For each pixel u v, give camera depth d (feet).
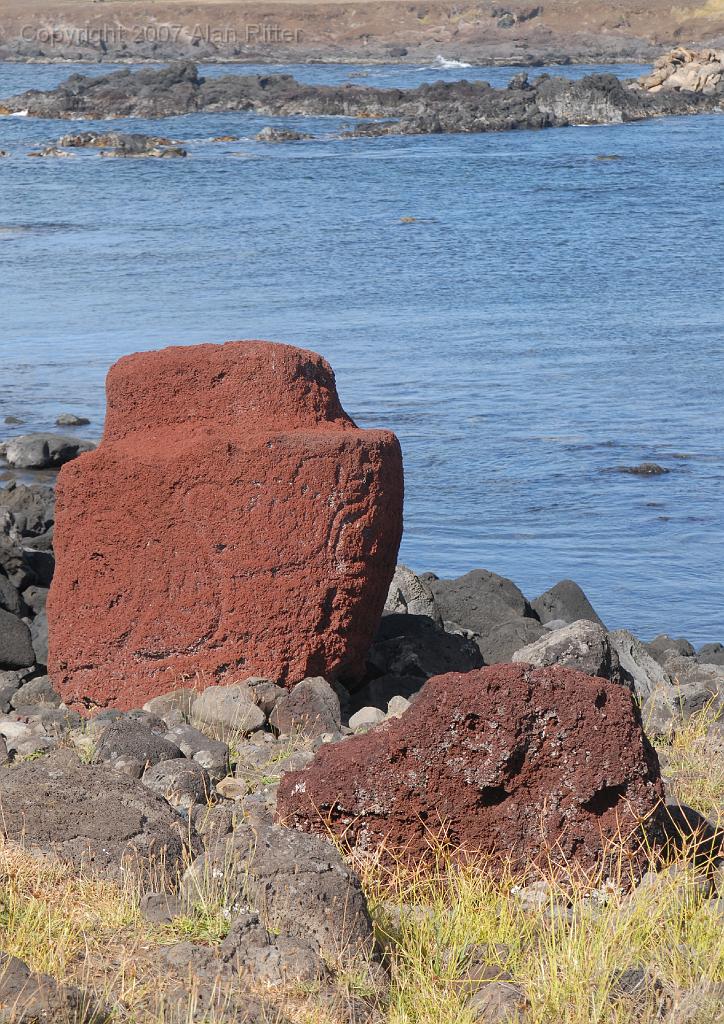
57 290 256.73
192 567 60.18
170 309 237.25
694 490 133.49
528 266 287.07
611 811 43.34
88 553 61.36
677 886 40.70
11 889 38.50
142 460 60.29
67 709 62.39
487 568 109.09
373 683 65.72
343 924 37.81
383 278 272.72
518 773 43.57
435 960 37.76
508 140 570.05
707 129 612.29
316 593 59.98
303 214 368.68
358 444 60.23
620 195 400.06
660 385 181.06
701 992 35.35
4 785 43.37
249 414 62.59
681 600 101.45
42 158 508.53
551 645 58.08
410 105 654.12
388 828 43.98
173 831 42.65
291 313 234.38
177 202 394.93
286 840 39.70
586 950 37.04
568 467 141.90
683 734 61.05
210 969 35.17
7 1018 31.01
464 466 142.31
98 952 36.22
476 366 192.54
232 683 60.29
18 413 167.43
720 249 306.55
